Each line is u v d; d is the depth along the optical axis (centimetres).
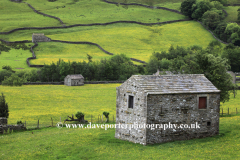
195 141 3794
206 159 3114
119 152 3484
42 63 18775
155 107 3709
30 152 3641
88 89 11938
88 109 8038
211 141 3781
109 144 3819
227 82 6312
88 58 19500
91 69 16075
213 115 4053
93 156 3406
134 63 19388
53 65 15938
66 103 8988
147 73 16962
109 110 7881
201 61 6228
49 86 12862
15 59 19825
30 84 13425
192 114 3922
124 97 4006
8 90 11294
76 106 8500
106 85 13525
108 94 10706
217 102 4075
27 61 18638
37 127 5459
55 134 4572
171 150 3447
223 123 4878
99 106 8506
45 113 7512
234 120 5125
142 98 3712
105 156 3372
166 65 17400
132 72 16462
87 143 3912
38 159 3409
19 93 10631
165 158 3178
